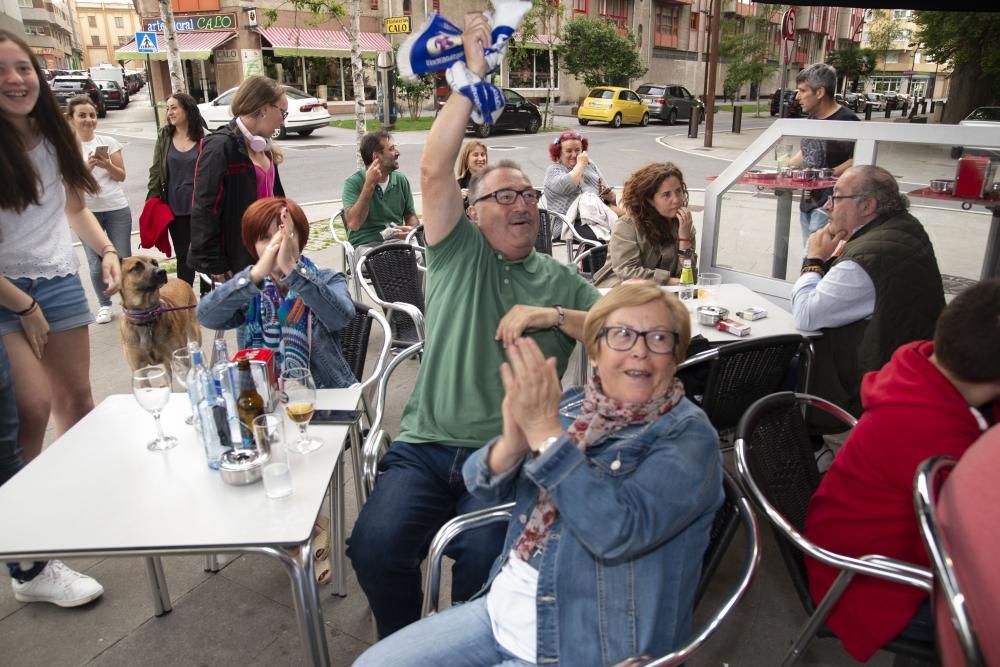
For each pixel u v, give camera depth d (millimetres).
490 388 2168
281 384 2061
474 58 1886
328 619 2455
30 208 2598
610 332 1521
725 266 4465
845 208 2854
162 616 2467
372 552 1984
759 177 4156
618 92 24172
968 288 1588
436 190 2076
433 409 2219
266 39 23594
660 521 1384
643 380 1504
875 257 2713
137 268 3607
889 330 2717
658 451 1460
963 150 3488
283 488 1753
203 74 24797
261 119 4117
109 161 5191
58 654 2305
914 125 3486
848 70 38281
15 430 2459
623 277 3719
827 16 51344
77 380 2920
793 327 3109
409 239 4504
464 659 1562
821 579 1808
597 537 1366
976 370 1521
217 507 1719
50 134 2615
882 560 1613
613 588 1447
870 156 3689
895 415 1645
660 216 3736
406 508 2047
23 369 2561
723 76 46438
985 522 966
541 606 1488
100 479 1857
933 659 1668
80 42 91188
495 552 1980
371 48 26219
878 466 1674
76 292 2832
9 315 2535
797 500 2066
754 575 1517
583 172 5891
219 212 4109
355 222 4961
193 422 2172
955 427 1580
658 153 16797
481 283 2201
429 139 2020
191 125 5027
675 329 1521
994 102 16547
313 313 2564
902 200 2865
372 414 3074
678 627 1476
